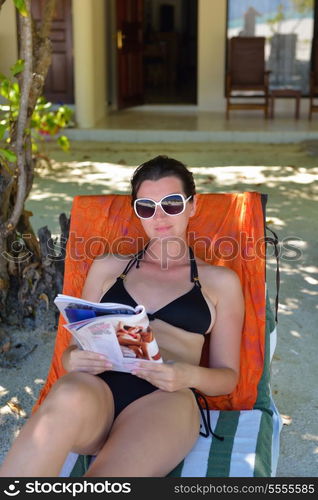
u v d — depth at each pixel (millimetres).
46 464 2074
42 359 3912
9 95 4340
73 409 2186
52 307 4172
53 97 11547
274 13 11922
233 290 2754
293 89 11234
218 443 2506
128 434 2236
